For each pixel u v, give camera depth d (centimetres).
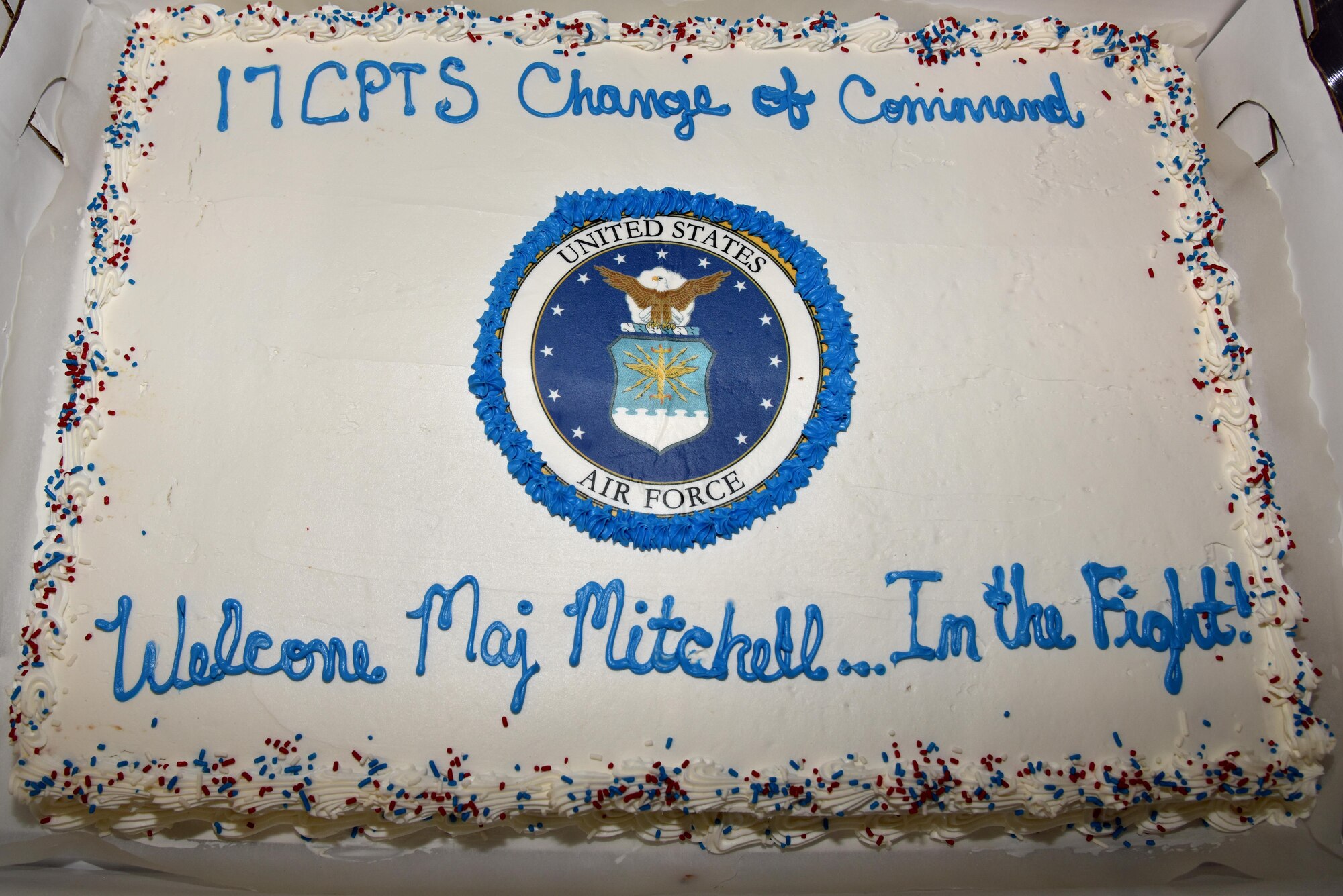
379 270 56
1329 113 58
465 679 50
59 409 54
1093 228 60
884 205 59
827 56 63
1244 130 63
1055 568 53
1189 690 52
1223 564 54
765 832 51
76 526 52
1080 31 64
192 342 55
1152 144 62
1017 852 52
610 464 53
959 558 53
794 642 52
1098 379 57
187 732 50
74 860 50
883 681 51
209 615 51
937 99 62
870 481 54
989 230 59
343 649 50
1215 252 59
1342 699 53
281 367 54
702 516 53
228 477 53
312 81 60
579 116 60
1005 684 52
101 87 60
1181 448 56
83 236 57
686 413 54
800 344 56
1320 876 52
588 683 51
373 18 61
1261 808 53
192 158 58
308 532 52
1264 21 62
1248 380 59
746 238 58
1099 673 52
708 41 62
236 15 61
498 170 59
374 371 54
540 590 52
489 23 62
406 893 50
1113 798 50
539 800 49
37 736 49
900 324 57
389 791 49
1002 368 56
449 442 54
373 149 59
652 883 51
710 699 51
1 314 53
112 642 50
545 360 55
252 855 51
